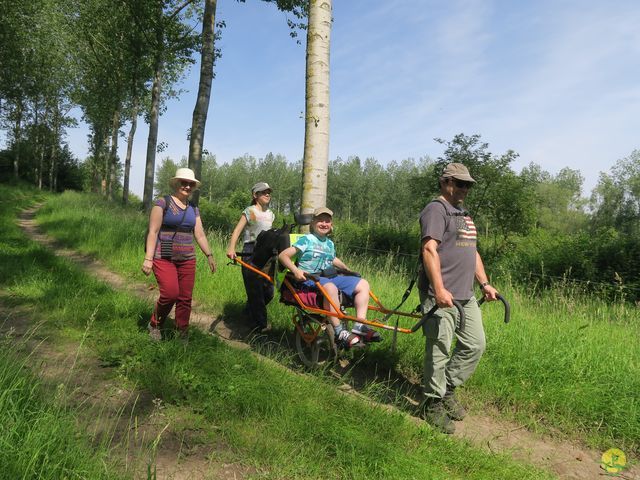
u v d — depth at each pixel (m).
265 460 2.89
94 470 2.38
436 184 18.77
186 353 4.17
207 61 14.00
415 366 4.98
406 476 2.86
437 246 3.73
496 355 4.80
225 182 98.75
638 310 7.41
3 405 2.65
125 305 5.58
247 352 4.49
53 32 29.59
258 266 5.51
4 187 37.22
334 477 2.82
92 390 3.56
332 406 3.62
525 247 15.36
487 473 3.08
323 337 4.56
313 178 5.92
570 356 4.66
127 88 29.14
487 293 4.02
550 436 3.90
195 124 13.85
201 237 5.02
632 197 62.34
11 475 2.19
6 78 35.09
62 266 7.68
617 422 3.90
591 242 11.81
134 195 63.41
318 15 5.93
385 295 6.75
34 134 49.22
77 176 61.44
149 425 3.16
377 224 20.38
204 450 2.96
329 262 4.86
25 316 5.23
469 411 4.22
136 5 19.47
